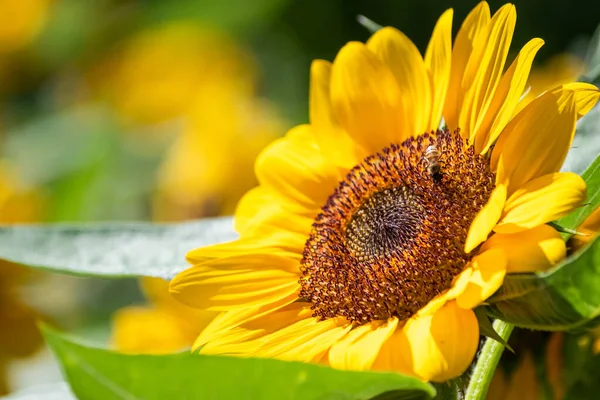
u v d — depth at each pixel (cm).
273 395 61
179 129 122
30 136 126
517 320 63
